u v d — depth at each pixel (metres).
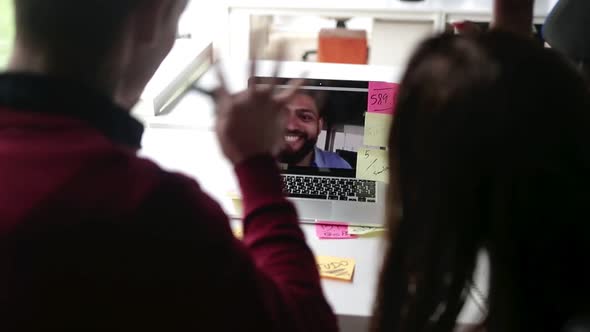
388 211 0.67
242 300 0.53
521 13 0.94
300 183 1.34
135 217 0.48
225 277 0.52
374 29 2.50
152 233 0.48
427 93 0.59
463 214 0.59
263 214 0.66
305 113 1.34
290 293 0.61
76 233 0.46
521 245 0.58
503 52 0.59
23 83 0.49
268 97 0.73
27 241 0.45
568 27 1.50
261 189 0.68
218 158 1.42
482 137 0.56
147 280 0.48
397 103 0.63
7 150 0.47
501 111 0.55
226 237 0.53
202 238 0.50
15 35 0.52
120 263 0.47
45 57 0.51
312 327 0.60
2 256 0.45
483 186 0.58
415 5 2.42
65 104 0.49
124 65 0.55
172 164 1.39
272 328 0.55
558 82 0.57
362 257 1.18
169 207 0.50
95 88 0.52
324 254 1.19
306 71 1.38
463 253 0.61
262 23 2.78
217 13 2.45
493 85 0.56
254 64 0.78
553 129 0.55
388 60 2.52
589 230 0.57
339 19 2.80
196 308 0.50
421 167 0.60
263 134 0.71
